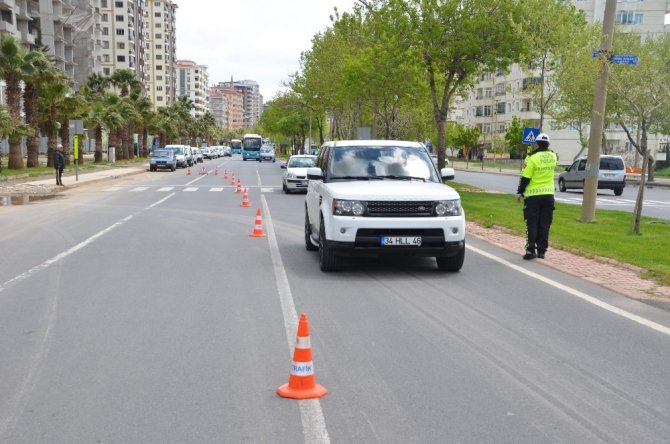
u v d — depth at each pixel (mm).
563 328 6559
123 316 6934
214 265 10133
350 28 40781
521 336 6266
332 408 4457
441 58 25984
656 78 17156
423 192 9164
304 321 4715
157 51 184750
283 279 9023
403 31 26422
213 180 37250
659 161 56438
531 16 28094
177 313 7078
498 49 25953
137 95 71938
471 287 8555
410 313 7145
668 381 5051
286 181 26781
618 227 15070
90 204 21578
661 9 73938
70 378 5039
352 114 55188
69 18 93625
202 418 4281
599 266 10039
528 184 10750
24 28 80125
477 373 5199
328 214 9227
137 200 23266
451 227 9078
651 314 7141
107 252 11430
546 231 10766
